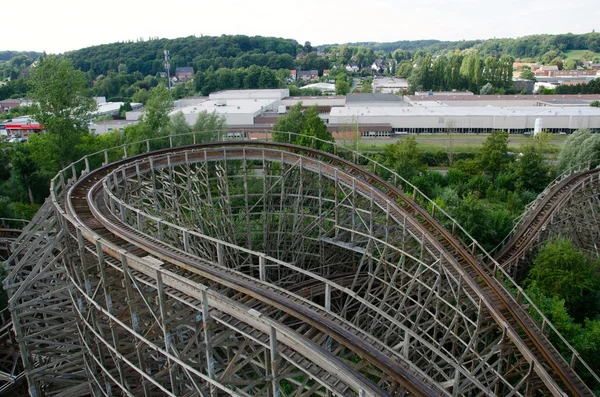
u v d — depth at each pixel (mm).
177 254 14531
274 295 12344
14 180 43438
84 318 16562
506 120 70000
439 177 49531
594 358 18938
